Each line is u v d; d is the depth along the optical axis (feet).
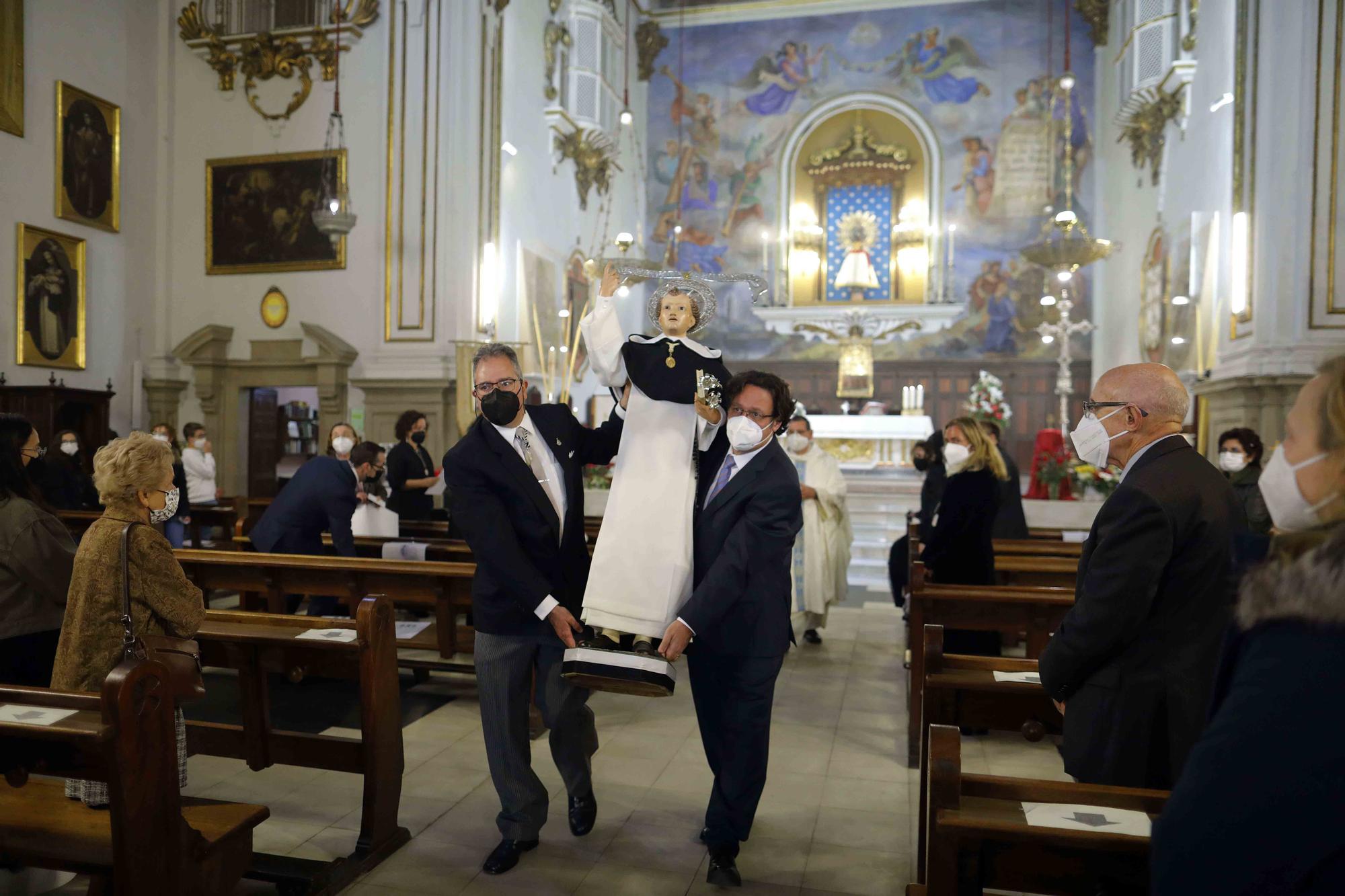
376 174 42.42
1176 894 3.97
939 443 25.11
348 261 42.73
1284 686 3.85
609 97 56.65
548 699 11.49
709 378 10.43
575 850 11.83
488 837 12.25
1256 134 32.22
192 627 9.70
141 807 8.26
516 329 46.55
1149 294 50.26
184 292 44.68
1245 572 4.37
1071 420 61.21
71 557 11.18
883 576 37.73
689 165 66.69
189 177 44.65
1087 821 6.72
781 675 21.31
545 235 50.70
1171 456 8.30
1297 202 30.94
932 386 63.41
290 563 17.84
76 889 10.51
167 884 8.59
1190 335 42.60
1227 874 3.81
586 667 9.53
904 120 63.87
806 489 23.43
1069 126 59.67
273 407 47.21
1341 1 30.58
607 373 10.61
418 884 10.93
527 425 11.25
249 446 45.03
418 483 26.96
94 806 9.68
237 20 43.91
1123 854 6.36
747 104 65.92
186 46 44.47
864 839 12.41
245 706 12.05
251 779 14.19
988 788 7.24
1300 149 30.94
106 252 41.50
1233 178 33.99
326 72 42.88
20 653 11.23
